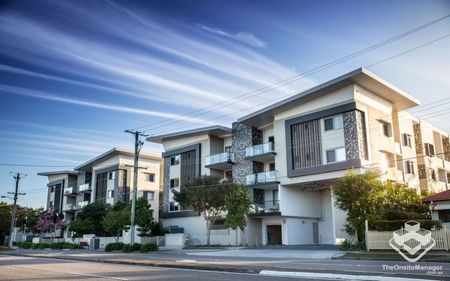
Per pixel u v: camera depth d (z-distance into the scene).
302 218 42.28
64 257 28.09
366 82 36.34
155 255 30.69
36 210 78.50
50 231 68.12
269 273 14.91
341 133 36.62
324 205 43.91
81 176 76.19
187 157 53.03
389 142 39.81
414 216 28.00
